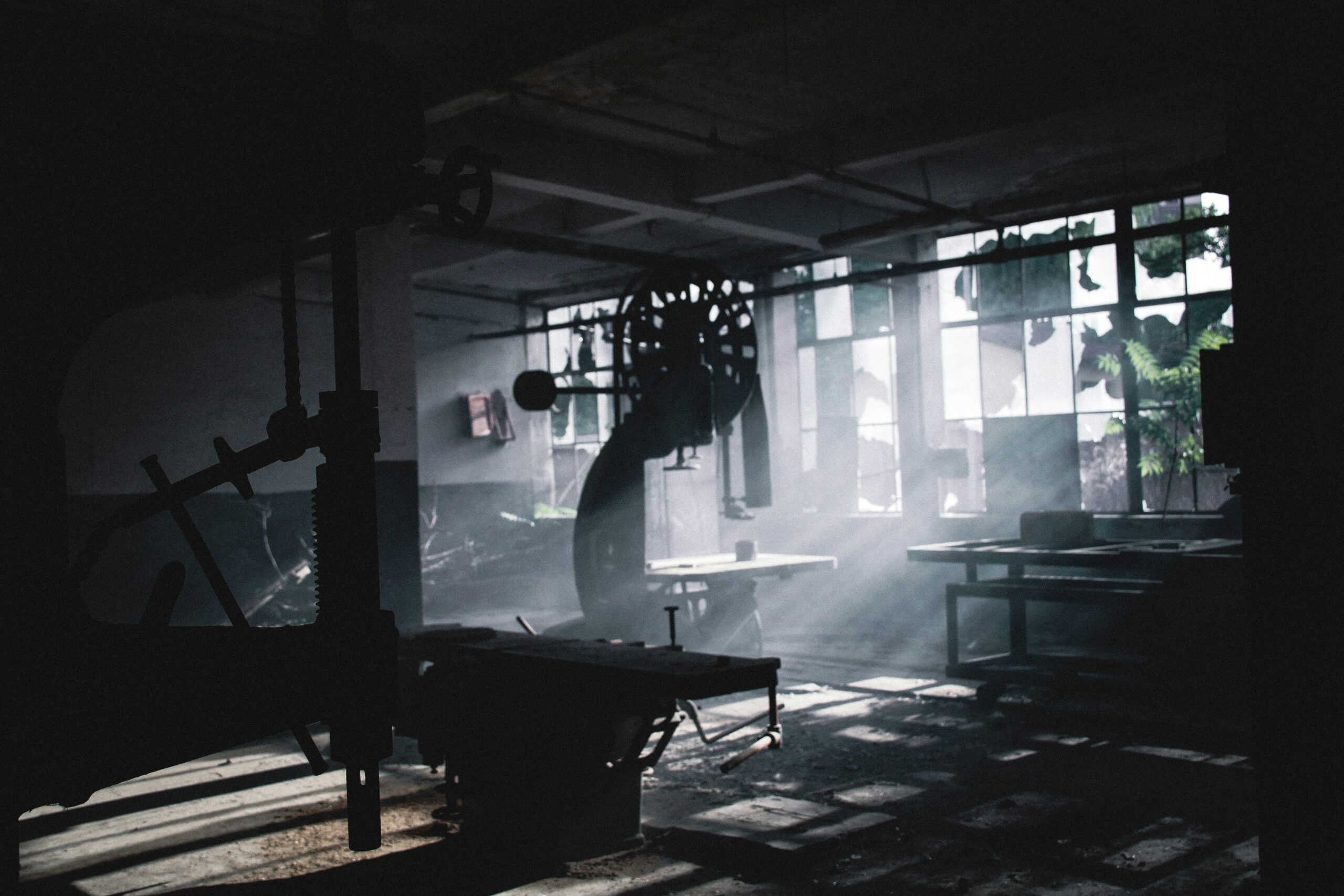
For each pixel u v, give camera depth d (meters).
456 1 6.24
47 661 2.07
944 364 12.90
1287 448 3.26
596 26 6.25
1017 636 8.75
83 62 2.07
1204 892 4.31
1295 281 3.24
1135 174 10.59
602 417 17.00
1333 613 3.17
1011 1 6.58
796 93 8.30
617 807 5.02
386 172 2.17
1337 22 3.14
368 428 2.18
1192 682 7.39
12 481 2.04
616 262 11.38
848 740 7.19
